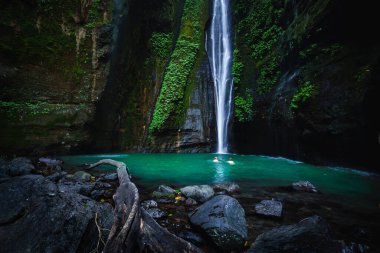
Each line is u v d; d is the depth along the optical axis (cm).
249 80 1452
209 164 969
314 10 1106
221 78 1578
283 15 1386
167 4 1488
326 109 940
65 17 1105
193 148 1347
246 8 1625
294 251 276
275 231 325
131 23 1326
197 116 1379
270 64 1384
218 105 1491
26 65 1020
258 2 1552
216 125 1446
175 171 816
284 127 1136
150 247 274
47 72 1067
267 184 657
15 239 250
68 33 1115
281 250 280
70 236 258
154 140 1312
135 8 1340
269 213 412
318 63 1091
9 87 973
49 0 1059
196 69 1470
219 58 1602
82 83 1141
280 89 1251
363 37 970
